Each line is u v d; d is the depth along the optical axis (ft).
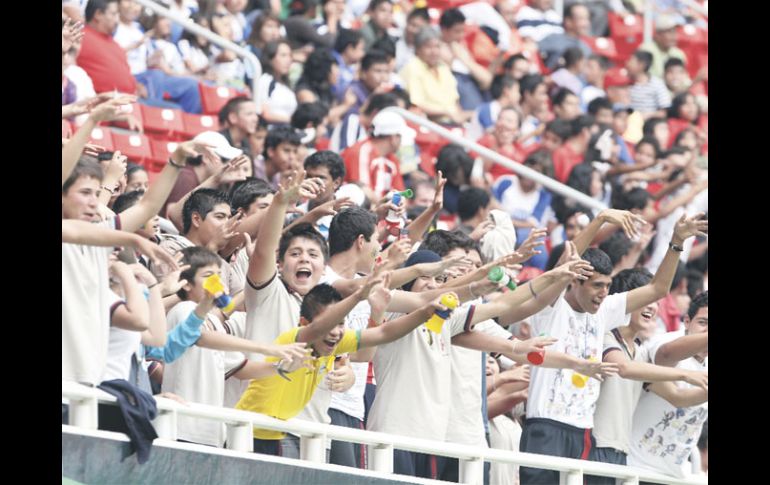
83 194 56.13
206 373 64.34
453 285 71.77
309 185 65.10
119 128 98.78
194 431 64.34
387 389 69.92
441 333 70.69
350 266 71.67
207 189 70.54
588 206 124.67
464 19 133.39
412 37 131.23
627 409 78.13
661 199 133.69
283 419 62.44
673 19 148.15
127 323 57.72
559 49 142.92
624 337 79.30
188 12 111.96
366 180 106.32
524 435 75.87
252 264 65.67
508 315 73.61
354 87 121.08
